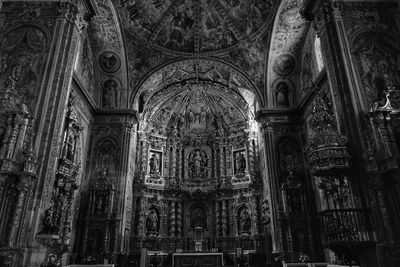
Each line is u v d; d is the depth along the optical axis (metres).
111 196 19.12
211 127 30.48
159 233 26.19
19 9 12.86
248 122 28.92
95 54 21.17
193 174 29.42
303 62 21.06
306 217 18.84
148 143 28.25
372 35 12.35
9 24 12.58
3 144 9.73
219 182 28.48
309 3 14.06
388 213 9.37
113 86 21.88
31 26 12.52
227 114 30.19
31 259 9.37
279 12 19.16
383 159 9.64
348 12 12.71
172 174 28.39
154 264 21.92
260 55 22.19
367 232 9.59
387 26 12.58
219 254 20.69
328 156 10.30
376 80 11.45
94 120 21.31
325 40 12.70
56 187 14.41
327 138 10.70
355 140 10.61
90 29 19.83
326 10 12.86
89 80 20.62
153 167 28.05
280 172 20.59
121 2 19.27
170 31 22.55
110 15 19.09
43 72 11.66
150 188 26.84
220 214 27.45
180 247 26.12
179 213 27.33
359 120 10.71
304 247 18.28
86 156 20.17
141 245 24.27
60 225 14.36
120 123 21.28
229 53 23.17
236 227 26.44
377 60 11.87
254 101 26.41
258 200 25.84
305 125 21.00
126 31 20.91
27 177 9.76
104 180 19.50
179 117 30.38
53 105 11.30
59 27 12.44
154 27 21.92
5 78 11.52
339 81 11.70
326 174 10.77
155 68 23.03
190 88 28.36
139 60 22.44
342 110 11.27
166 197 27.50
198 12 22.16
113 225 18.69
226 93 27.92
